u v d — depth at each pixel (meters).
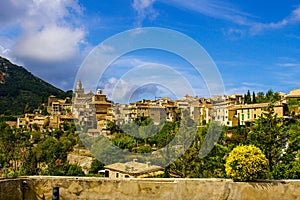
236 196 4.18
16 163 12.95
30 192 4.20
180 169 6.42
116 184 4.29
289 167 5.66
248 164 4.18
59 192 4.27
